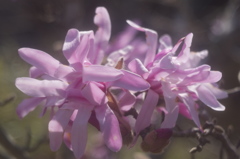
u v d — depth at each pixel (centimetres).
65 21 129
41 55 71
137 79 70
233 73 179
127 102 73
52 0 128
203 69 72
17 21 206
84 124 70
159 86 72
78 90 70
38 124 170
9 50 217
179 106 75
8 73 197
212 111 176
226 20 169
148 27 162
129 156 157
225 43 167
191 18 158
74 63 70
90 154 135
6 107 173
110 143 69
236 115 176
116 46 101
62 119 71
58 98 70
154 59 74
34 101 74
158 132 71
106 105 71
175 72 72
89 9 142
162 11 170
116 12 152
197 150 78
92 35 73
